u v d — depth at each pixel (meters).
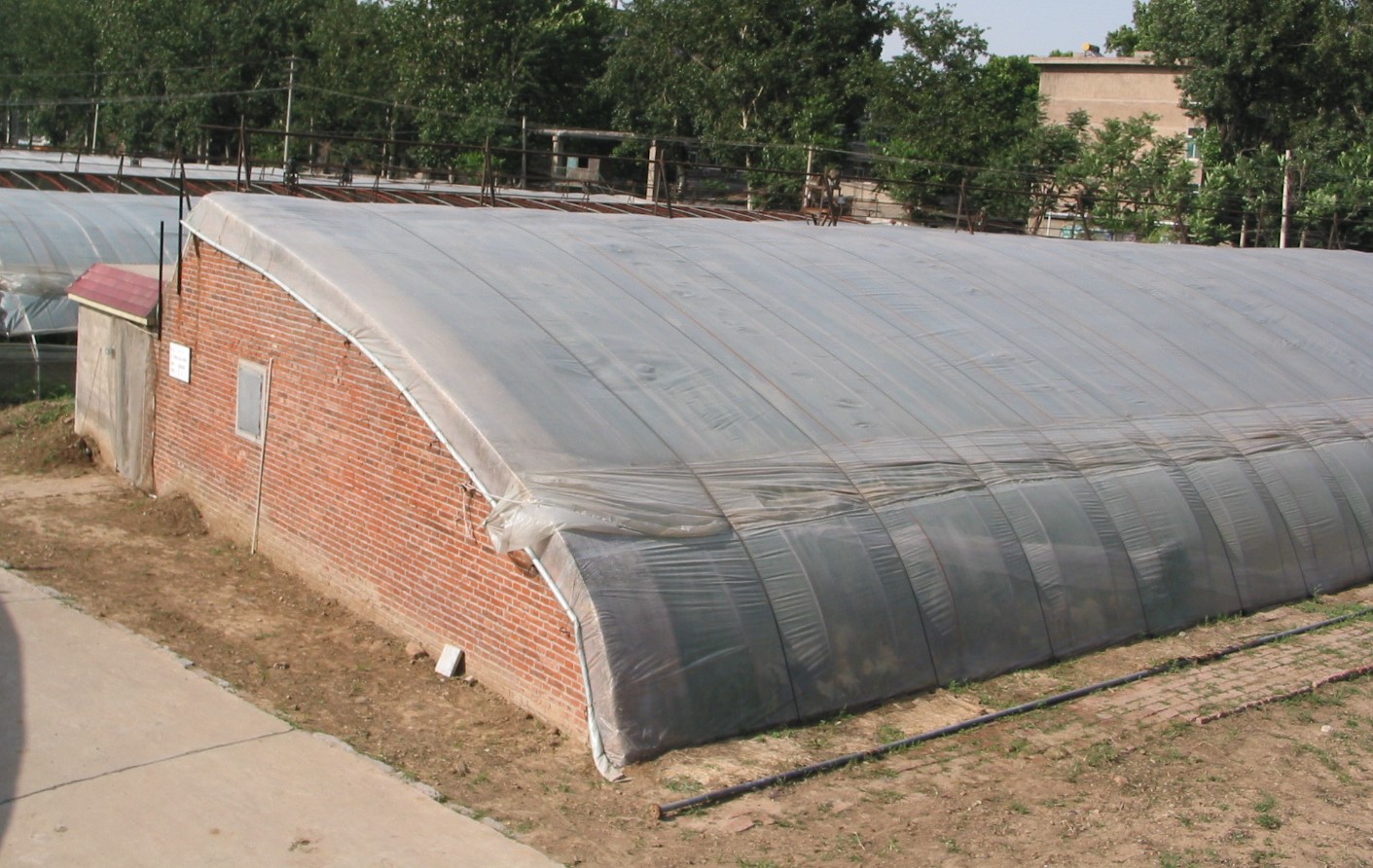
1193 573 16.94
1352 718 14.04
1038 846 10.57
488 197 38.19
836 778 11.73
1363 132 50.44
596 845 10.31
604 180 56.72
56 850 9.77
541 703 12.80
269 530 17.81
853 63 61.00
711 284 18.42
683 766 11.70
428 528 14.42
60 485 21.52
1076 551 15.62
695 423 14.33
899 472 14.91
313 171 51.25
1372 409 21.81
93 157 59.22
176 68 70.12
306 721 12.59
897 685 13.61
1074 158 52.56
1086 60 69.75
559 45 64.62
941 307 20.11
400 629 15.06
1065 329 20.70
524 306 15.80
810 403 15.60
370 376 15.27
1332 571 18.97
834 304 18.95
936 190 54.06
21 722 12.02
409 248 16.97
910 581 13.94
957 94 55.62
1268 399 20.61
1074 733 13.09
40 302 29.20
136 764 11.32
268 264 16.78
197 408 19.50
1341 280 28.39
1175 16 53.12
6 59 86.50
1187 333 22.22
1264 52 50.22
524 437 13.08
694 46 63.97
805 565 13.23
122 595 16.23
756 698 12.52
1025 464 16.09
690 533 12.80
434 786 11.27
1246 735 13.36
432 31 63.31
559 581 12.12
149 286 20.95
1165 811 11.39
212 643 14.74
